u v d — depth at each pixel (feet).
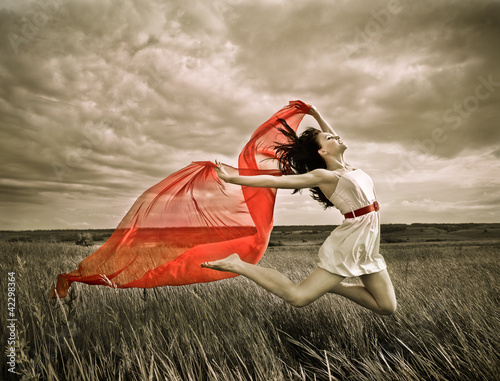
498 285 15.14
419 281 17.22
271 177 9.21
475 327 9.45
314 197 11.09
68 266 17.01
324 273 9.04
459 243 72.69
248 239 11.78
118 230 11.02
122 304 12.33
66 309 11.08
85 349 9.16
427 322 10.60
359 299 9.59
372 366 7.93
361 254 9.24
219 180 11.71
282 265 28.40
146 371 7.95
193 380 7.52
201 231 11.51
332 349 9.34
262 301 13.32
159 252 11.18
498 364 7.57
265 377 7.53
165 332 10.65
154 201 11.27
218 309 12.04
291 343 10.46
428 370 8.06
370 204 9.48
